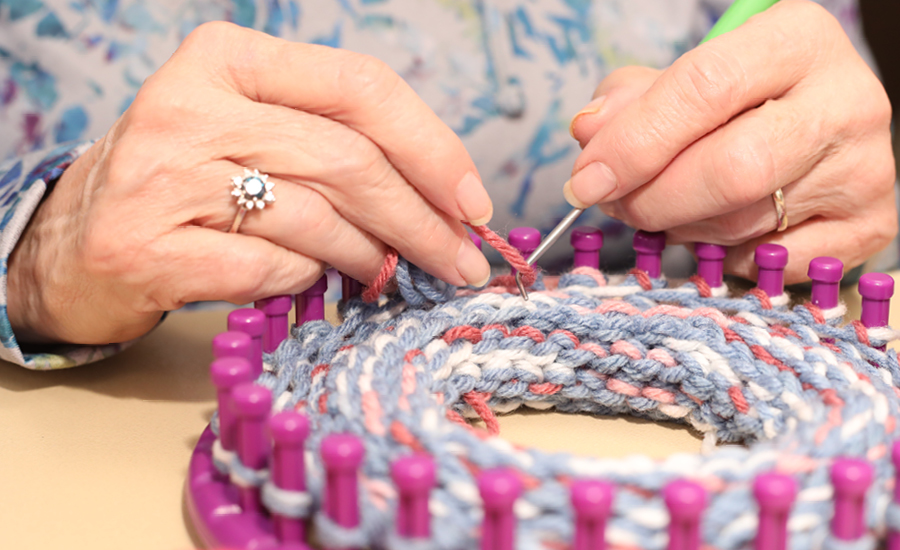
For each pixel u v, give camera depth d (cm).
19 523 40
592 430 51
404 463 30
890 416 39
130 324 54
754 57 54
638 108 53
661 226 56
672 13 87
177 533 40
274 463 34
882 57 94
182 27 82
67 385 57
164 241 46
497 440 36
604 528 30
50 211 56
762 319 52
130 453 47
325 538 32
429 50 83
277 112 46
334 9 82
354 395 41
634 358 49
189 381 58
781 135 54
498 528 30
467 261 49
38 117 80
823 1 87
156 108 45
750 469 34
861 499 31
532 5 84
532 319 50
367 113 44
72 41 79
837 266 51
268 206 46
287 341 48
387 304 52
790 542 32
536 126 85
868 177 59
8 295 58
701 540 31
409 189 47
